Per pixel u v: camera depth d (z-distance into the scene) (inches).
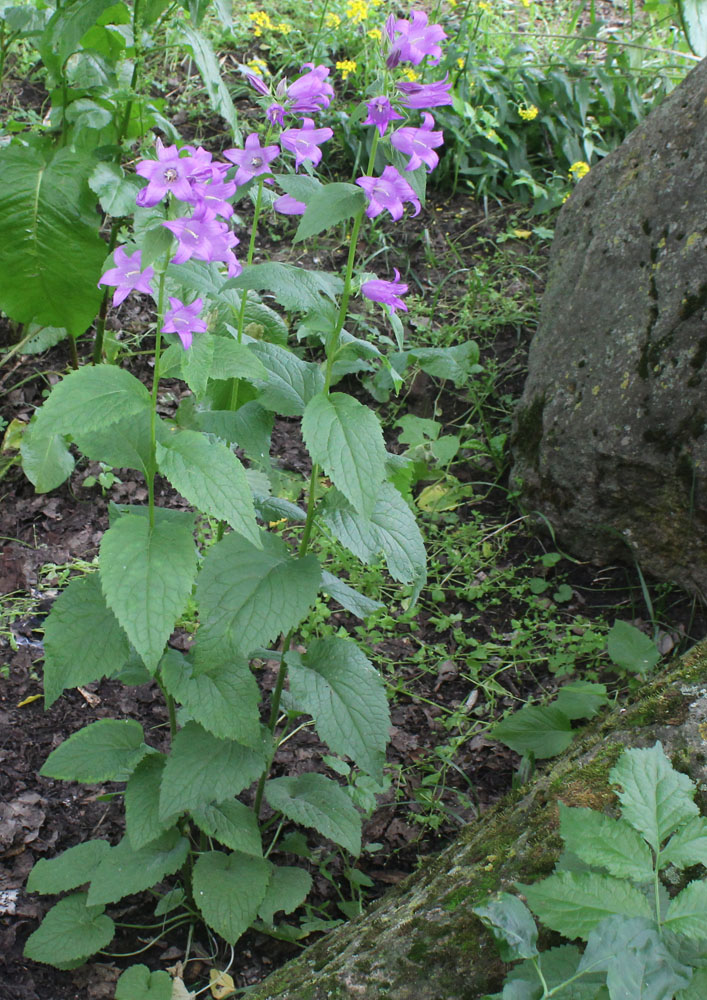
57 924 87.7
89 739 85.5
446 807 105.3
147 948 91.8
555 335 140.0
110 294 143.0
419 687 120.6
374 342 164.1
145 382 157.5
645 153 133.3
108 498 141.7
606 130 213.5
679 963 52.3
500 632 128.4
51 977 88.8
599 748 80.7
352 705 78.0
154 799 82.4
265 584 74.2
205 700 76.9
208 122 200.5
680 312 121.0
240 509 68.2
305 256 181.5
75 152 125.4
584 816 58.6
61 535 135.6
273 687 117.3
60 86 134.6
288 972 81.1
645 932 52.1
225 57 216.7
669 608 125.7
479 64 209.5
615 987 49.8
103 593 70.7
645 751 60.4
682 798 58.8
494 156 199.9
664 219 126.3
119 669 81.4
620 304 129.3
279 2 231.6
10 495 140.7
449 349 156.6
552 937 67.4
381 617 128.5
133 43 131.1
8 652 119.0
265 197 87.6
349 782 105.3
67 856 91.5
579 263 139.7
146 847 87.2
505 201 199.2
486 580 133.6
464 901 73.2
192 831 97.6
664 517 124.1
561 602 131.0
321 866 98.3
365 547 77.9
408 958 71.1
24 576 128.8
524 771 100.4
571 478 131.9
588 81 211.8
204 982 89.4
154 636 66.7
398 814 105.9
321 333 82.4
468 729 115.1
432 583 135.6
